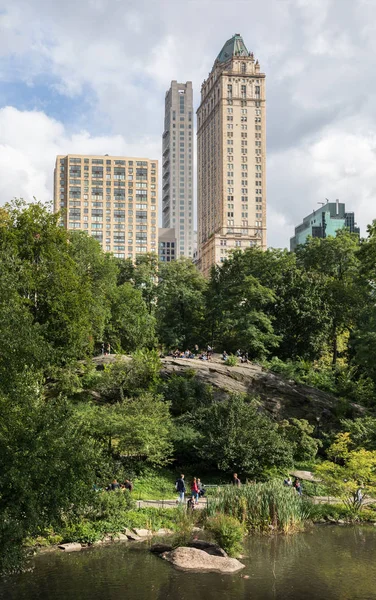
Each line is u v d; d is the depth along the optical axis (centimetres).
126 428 4259
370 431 5019
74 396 5591
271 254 8494
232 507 3397
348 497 3959
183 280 10762
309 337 7550
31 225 5212
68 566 2655
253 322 7275
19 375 2305
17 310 2589
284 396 6075
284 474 4612
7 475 2003
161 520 3422
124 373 5731
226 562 2675
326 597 2288
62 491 2108
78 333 5197
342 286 7831
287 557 2847
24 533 2052
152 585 2400
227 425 4675
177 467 4684
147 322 8212
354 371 7100
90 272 7381
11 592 2300
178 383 5716
